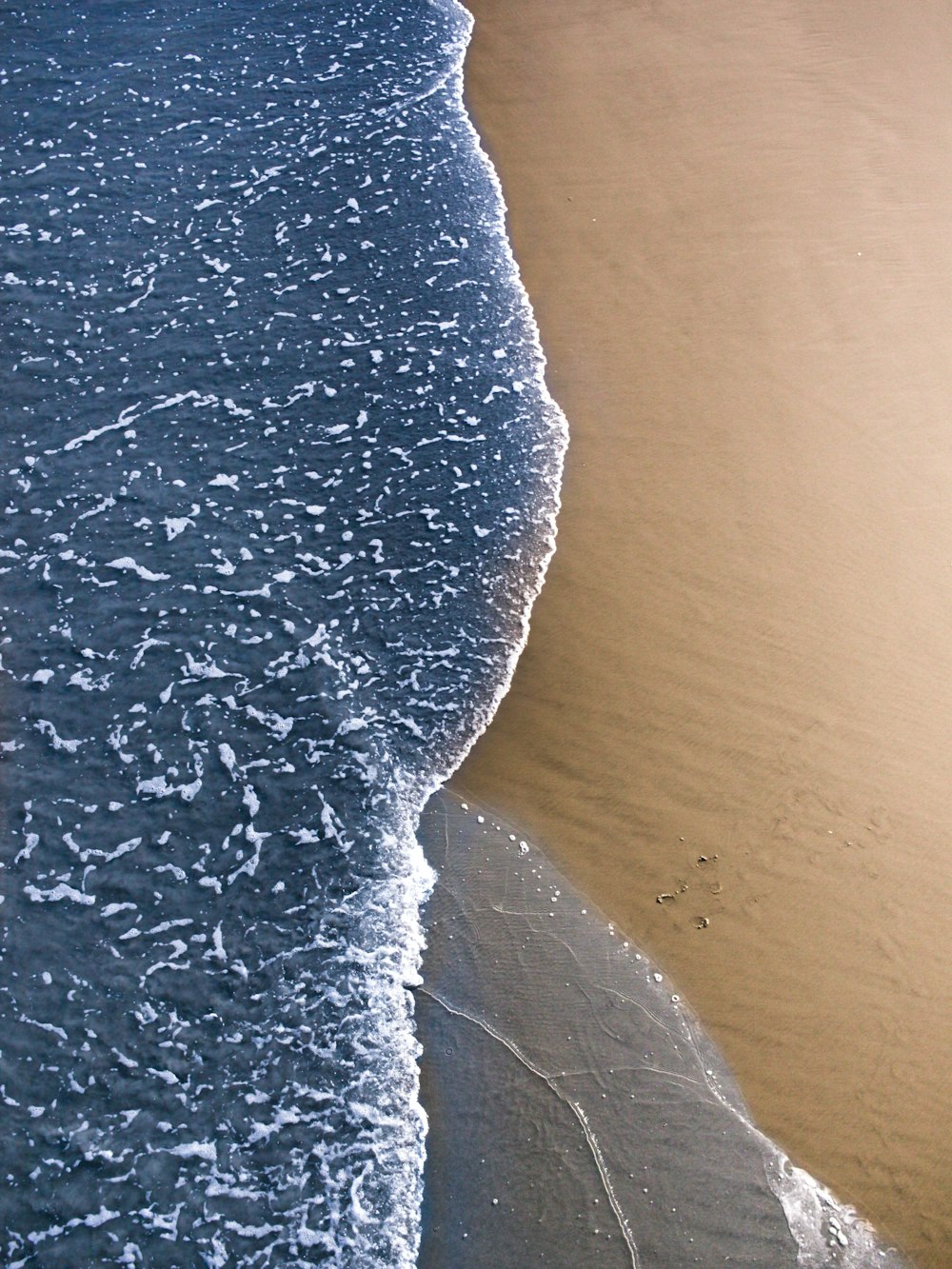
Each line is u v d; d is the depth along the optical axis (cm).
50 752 764
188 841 729
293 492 891
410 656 810
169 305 998
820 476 873
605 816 730
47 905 702
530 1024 654
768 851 705
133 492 885
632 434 911
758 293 992
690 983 664
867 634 790
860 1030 643
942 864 693
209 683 795
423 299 1006
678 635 801
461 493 888
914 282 993
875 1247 583
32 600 829
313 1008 667
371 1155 618
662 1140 613
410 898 705
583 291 1006
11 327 972
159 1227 599
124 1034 657
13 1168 613
